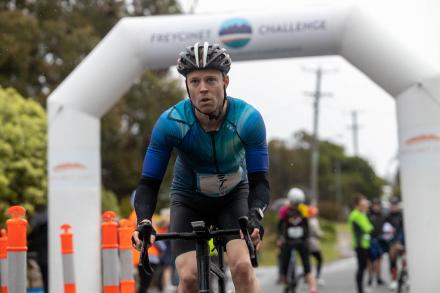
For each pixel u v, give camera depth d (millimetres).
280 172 72125
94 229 10539
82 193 10477
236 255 4551
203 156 4594
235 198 4848
